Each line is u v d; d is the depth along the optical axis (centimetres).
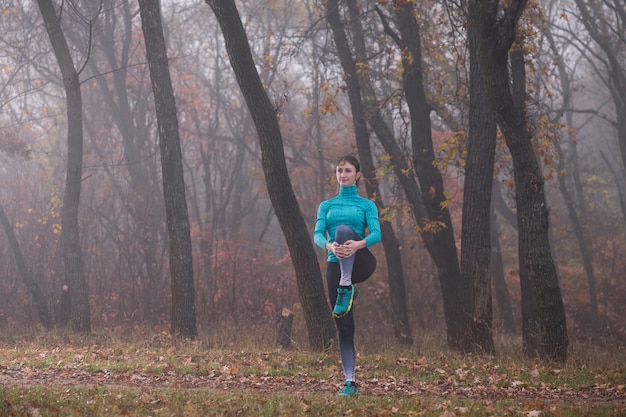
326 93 2042
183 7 3594
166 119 1736
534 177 1351
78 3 2803
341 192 683
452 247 1809
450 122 2042
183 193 1745
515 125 1337
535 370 1143
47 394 722
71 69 1911
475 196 1577
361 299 2809
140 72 3303
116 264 2792
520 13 1262
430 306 2830
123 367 1052
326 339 1464
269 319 2564
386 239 2030
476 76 1583
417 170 1817
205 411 667
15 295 2605
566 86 3291
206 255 2833
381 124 1959
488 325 1553
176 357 1220
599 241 3928
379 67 2122
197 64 3762
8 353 1260
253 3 3356
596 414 690
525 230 1368
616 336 2897
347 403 693
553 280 1353
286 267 3094
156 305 2581
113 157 3328
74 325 1881
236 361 1169
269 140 1449
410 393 908
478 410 696
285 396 771
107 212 3027
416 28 1842
